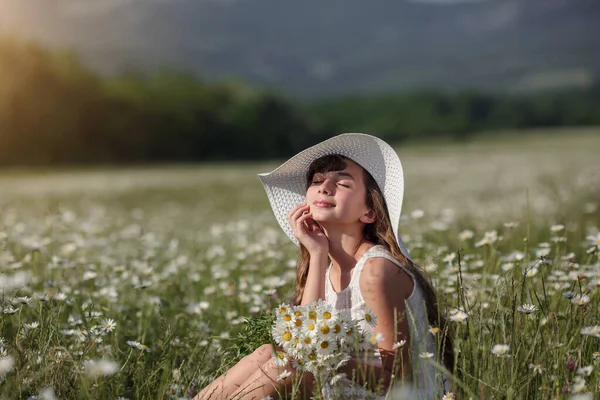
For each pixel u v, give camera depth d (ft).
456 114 248.52
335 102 259.19
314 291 9.76
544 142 155.22
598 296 10.46
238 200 52.65
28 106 167.12
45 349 9.04
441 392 8.72
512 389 8.05
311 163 10.75
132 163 183.21
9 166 163.02
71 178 93.09
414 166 91.81
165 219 38.60
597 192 32.09
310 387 9.04
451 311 10.39
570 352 9.40
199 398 9.08
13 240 19.92
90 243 20.42
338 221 9.91
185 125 194.59
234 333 13.03
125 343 11.91
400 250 9.82
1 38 170.09
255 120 206.59
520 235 20.22
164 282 17.07
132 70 217.77
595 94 256.52
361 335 8.61
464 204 36.11
